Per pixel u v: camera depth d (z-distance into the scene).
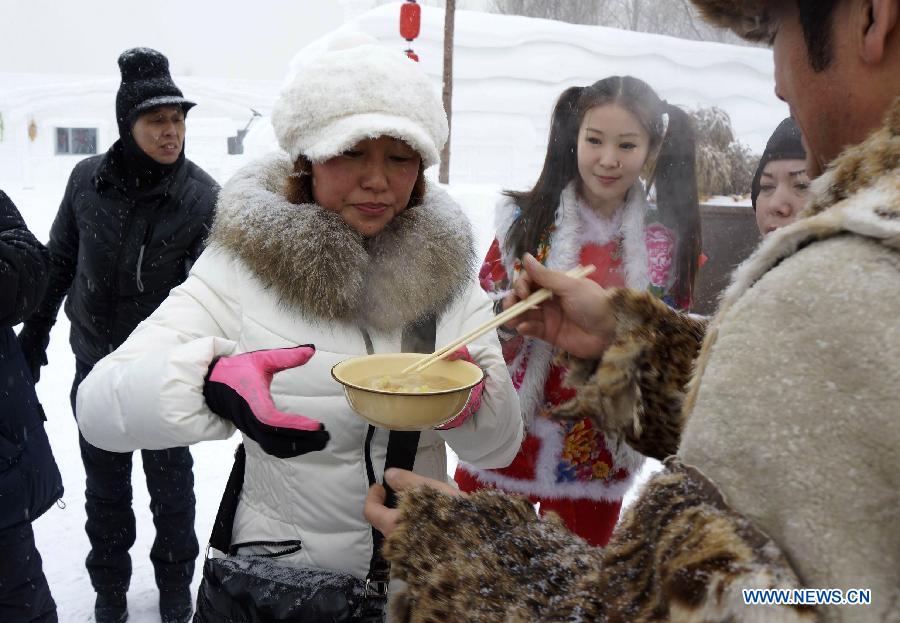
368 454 1.42
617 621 0.60
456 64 10.41
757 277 0.61
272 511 1.47
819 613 0.52
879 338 0.51
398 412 1.12
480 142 10.52
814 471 0.53
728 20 0.75
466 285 1.62
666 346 0.99
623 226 2.31
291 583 1.29
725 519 0.55
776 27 0.71
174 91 2.68
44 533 3.37
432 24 10.23
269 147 12.55
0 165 18.17
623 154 2.21
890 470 0.51
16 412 1.99
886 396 0.50
